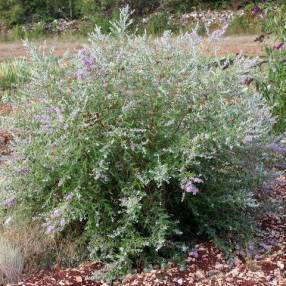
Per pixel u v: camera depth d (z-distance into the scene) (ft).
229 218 15.29
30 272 14.48
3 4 75.61
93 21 67.10
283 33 24.11
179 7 70.69
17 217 15.70
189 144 14.06
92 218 14.44
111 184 14.92
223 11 67.67
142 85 14.93
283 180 17.44
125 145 14.03
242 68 16.19
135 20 67.36
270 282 13.17
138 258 14.56
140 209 14.61
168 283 13.48
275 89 22.62
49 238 15.35
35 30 69.56
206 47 16.46
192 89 14.96
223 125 14.33
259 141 15.66
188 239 15.56
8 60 48.57
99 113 14.64
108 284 13.71
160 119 14.70
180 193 15.16
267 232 15.84
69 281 13.73
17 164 15.30
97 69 14.48
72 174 14.67
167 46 15.21
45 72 15.02
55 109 13.99
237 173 15.81
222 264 14.29
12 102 16.37
